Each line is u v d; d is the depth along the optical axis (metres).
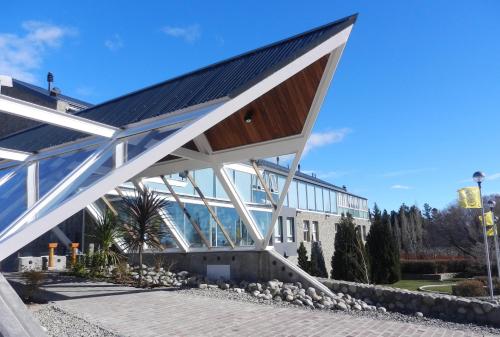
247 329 7.27
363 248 21.34
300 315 8.69
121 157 7.72
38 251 17.47
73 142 9.73
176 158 12.32
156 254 14.34
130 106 11.17
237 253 12.55
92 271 13.07
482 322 8.84
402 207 56.16
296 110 10.28
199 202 13.88
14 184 8.52
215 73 10.21
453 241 42.75
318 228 29.78
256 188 17.52
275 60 8.81
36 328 4.33
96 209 14.64
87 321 7.21
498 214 37.59
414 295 9.82
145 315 8.00
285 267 11.56
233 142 11.52
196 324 7.46
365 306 9.97
